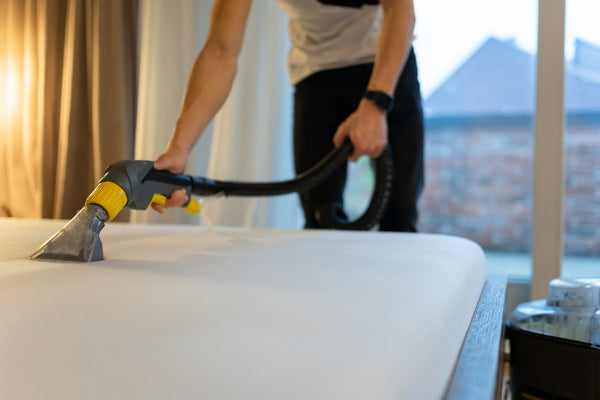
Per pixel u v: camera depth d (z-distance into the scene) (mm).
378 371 234
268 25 2010
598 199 1857
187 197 835
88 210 551
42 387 220
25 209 2385
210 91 966
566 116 1855
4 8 2426
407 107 1260
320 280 399
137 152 2160
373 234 915
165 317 297
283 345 254
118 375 227
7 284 385
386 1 1073
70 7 2250
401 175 1270
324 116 1323
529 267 2020
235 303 327
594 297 762
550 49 1777
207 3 2164
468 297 538
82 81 2273
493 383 345
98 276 417
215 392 211
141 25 2217
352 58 1274
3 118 2428
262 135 2037
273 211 1994
